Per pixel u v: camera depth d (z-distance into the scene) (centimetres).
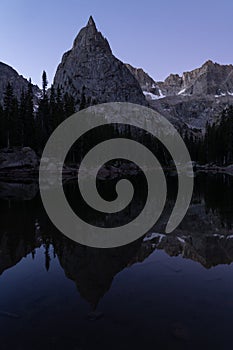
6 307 626
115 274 825
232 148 7619
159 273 828
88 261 943
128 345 479
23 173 4841
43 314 592
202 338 498
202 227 1433
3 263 923
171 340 492
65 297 674
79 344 484
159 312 593
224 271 843
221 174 6297
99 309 609
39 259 960
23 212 1816
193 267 880
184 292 694
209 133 9594
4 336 513
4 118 5606
